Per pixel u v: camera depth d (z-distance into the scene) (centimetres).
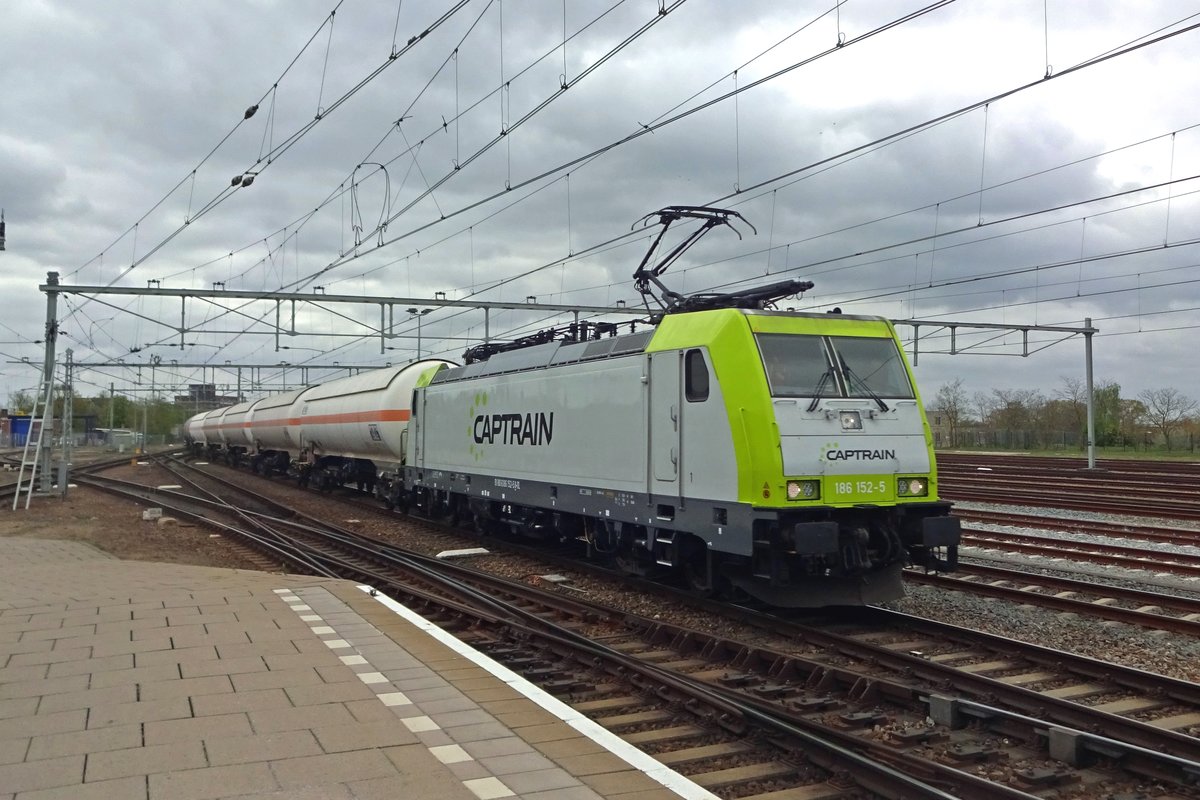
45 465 2972
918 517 1097
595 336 1494
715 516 1085
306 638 841
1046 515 2200
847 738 650
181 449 8475
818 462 1030
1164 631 1016
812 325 1115
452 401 1967
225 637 844
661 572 1353
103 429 9981
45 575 1252
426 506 2270
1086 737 620
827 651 941
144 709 622
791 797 576
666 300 1374
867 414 1079
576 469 1420
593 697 795
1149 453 5806
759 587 1101
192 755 534
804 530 974
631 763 529
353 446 2838
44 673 714
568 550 1753
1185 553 1583
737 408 1050
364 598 1047
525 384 1611
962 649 948
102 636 846
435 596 1214
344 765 520
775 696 773
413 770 514
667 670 835
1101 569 1438
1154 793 576
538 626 1059
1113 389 6719
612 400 1319
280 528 2195
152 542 1936
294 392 3809
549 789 490
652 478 1216
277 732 576
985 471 3725
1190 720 719
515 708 631
